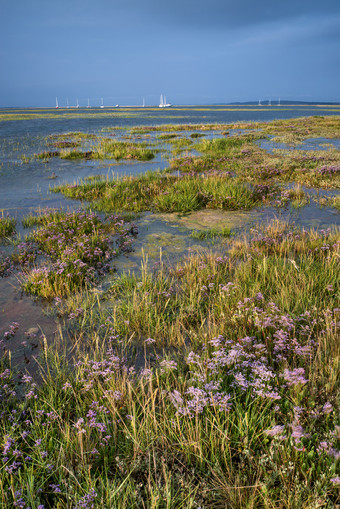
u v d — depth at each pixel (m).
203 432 2.65
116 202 11.14
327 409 2.59
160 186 12.37
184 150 23.81
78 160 20.94
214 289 5.25
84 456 2.54
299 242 6.87
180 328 4.49
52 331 4.53
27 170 17.89
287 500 2.17
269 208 10.35
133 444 2.66
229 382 3.27
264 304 4.50
